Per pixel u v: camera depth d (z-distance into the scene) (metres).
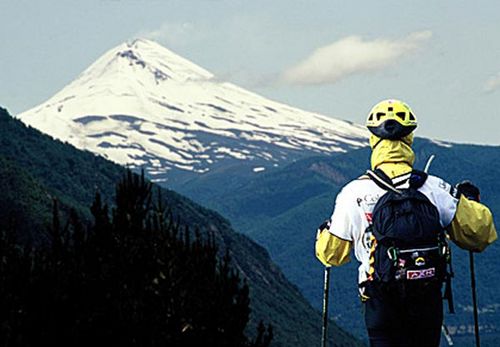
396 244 8.94
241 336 11.70
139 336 11.12
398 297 8.94
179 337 11.29
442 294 9.07
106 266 11.45
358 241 9.29
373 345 9.20
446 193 9.31
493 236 9.42
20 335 10.88
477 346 10.17
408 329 9.02
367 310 9.18
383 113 9.44
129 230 11.76
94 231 11.77
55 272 11.19
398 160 9.42
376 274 9.03
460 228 9.33
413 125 9.41
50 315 10.95
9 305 11.01
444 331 9.07
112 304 11.23
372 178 9.37
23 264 11.10
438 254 8.95
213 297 11.55
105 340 11.03
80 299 11.13
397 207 9.02
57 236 11.59
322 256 9.51
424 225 8.93
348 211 9.29
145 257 11.53
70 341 10.92
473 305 10.10
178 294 11.46
